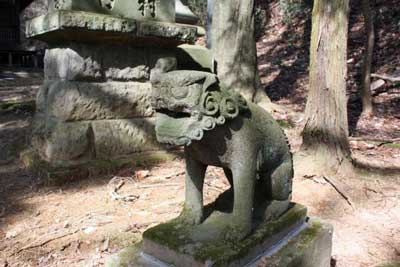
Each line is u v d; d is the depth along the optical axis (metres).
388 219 3.23
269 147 2.04
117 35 3.89
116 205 3.23
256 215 2.10
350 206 3.42
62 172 3.67
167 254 1.85
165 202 3.28
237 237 1.85
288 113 6.84
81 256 2.57
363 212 3.35
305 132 4.09
